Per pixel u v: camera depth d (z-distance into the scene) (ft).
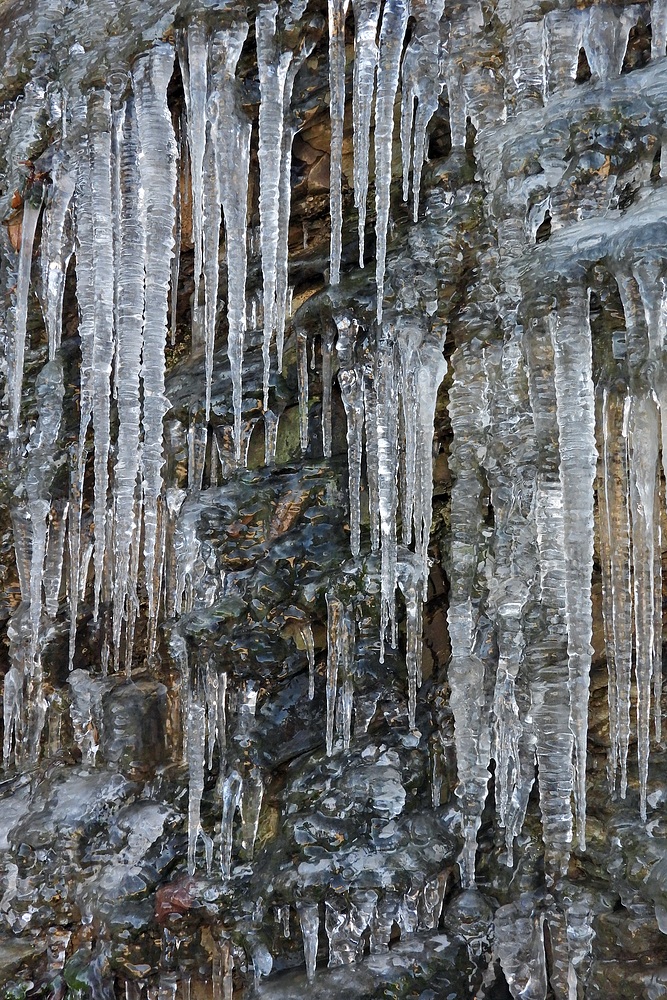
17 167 13.85
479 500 11.66
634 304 9.29
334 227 11.34
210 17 11.57
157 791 14.42
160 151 12.10
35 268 14.93
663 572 11.76
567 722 10.50
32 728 15.96
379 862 12.05
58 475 15.31
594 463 9.55
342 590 12.77
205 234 12.38
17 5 13.93
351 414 12.59
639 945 10.64
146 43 12.09
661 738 11.86
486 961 11.76
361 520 13.26
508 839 11.77
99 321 12.73
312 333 13.19
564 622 10.62
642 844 10.99
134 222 12.46
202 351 14.75
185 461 14.17
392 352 12.09
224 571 13.39
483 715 11.58
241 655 13.02
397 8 10.91
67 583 15.99
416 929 12.04
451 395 11.84
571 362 9.62
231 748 13.23
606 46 10.50
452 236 11.86
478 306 11.68
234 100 11.87
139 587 15.30
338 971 11.85
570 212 10.32
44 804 14.73
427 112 11.46
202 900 12.92
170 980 13.07
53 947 13.78
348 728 12.80
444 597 13.24
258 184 13.69
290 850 12.44
